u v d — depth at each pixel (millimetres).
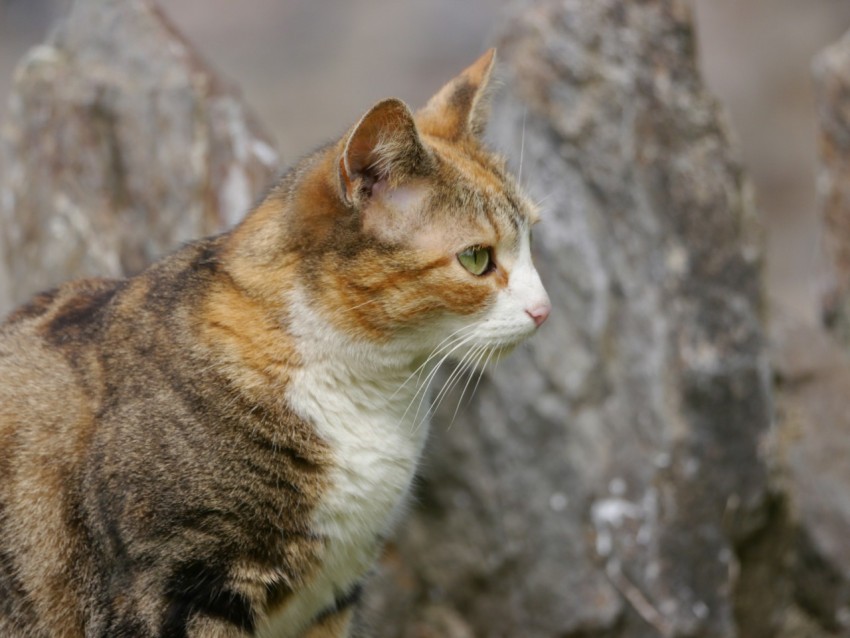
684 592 7094
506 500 7348
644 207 7379
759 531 7441
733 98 19344
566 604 7215
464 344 5043
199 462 4578
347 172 4641
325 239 4781
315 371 4809
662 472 7129
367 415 4941
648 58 7551
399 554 7738
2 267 8797
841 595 7617
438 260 4836
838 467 7785
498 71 6699
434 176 4887
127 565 4531
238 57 21047
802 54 19719
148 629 4523
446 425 7402
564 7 7516
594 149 7398
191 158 7312
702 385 7242
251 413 4684
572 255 7297
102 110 7402
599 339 7230
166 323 4801
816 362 8016
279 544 4754
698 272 7391
